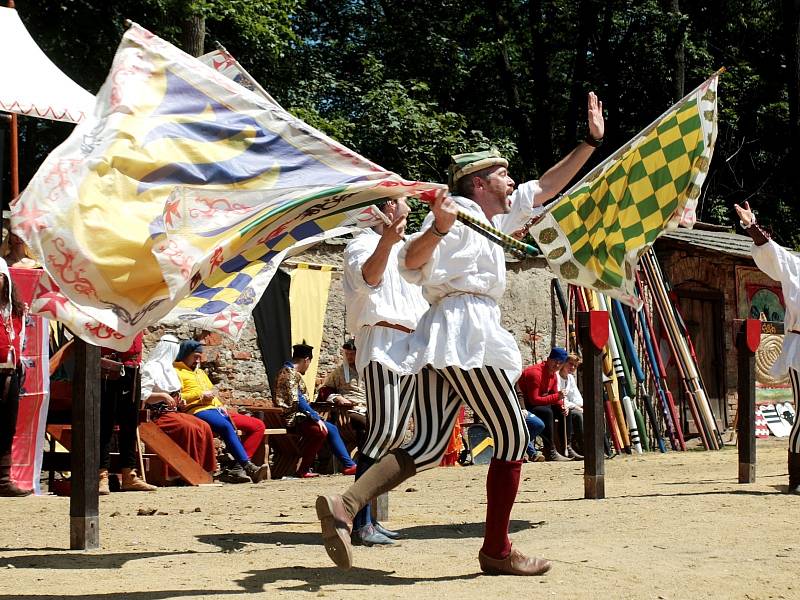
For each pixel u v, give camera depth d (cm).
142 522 700
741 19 2872
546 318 1609
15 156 1178
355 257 574
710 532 609
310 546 584
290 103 2211
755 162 2986
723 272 1831
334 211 451
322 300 1377
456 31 2858
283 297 1341
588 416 805
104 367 878
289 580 468
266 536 626
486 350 468
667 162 685
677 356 1686
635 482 963
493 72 2938
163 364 1103
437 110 2727
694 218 686
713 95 694
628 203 677
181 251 409
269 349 1330
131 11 1933
